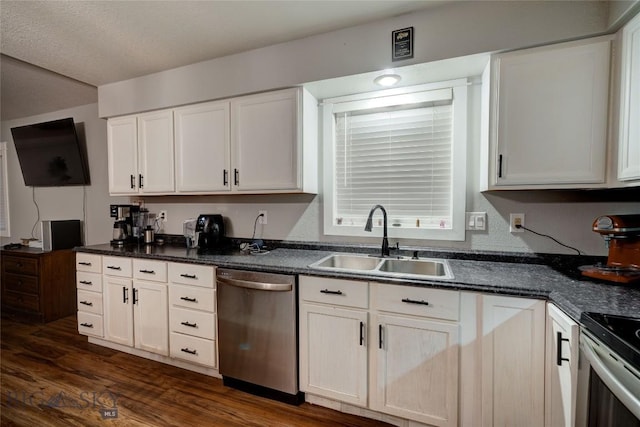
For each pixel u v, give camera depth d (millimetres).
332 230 2328
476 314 1430
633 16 1305
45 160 3471
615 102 1415
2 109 3494
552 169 1532
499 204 1927
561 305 1198
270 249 2438
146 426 1660
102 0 1646
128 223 2988
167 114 2512
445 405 1488
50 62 2357
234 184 2287
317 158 2346
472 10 1629
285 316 1795
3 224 4090
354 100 2221
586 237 1766
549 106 1527
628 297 1208
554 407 1268
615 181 1410
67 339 2744
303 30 1928
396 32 1778
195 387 2021
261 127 2182
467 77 1943
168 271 2197
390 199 2215
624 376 803
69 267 3314
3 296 3268
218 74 2285
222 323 1988
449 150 2057
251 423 1687
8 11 1730
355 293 1638
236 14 1771
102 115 2789
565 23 1485
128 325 2393
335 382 1707
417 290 1519
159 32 1955
